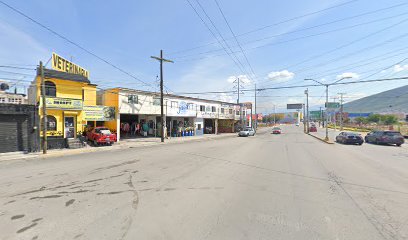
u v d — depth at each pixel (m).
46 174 9.54
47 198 6.39
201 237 4.10
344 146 23.00
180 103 34.25
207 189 7.18
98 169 10.49
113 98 25.81
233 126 52.03
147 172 9.75
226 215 5.12
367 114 91.38
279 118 149.12
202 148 19.80
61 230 4.43
